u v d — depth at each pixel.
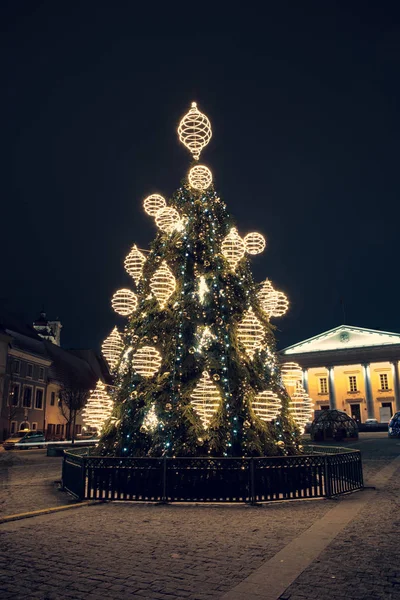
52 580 4.49
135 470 8.80
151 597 4.05
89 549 5.55
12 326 47.53
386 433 46.75
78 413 53.38
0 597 4.07
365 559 5.04
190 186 11.98
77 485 9.26
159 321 10.70
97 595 4.11
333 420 35.19
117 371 11.42
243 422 9.59
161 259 11.46
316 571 4.67
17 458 22.80
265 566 4.84
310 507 8.14
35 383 46.78
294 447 10.34
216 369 9.70
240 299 11.04
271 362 10.96
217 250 11.17
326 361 71.38
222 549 5.52
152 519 7.26
